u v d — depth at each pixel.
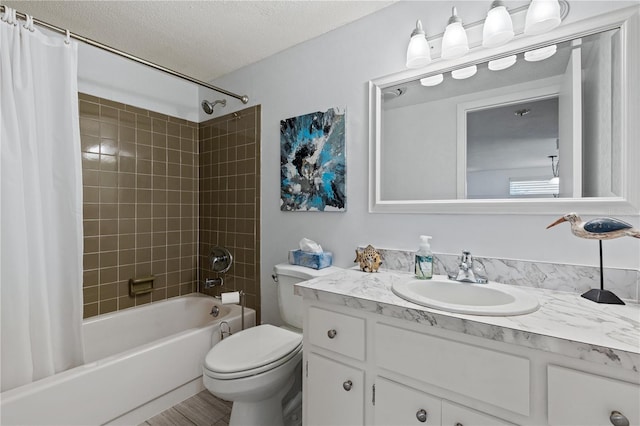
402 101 1.51
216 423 1.56
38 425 1.20
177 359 1.69
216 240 2.46
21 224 1.29
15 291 1.26
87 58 1.97
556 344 0.70
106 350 1.99
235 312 2.11
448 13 1.38
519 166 1.22
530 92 1.20
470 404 0.83
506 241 1.24
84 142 1.96
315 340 1.16
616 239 1.05
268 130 2.10
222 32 1.81
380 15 1.59
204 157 2.56
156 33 1.83
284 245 2.00
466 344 0.83
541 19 1.07
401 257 1.49
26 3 1.53
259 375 1.26
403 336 0.94
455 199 1.36
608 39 1.06
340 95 1.73
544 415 0.73
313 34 1.82
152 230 2.32
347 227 1.71
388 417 0.97
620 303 0.95
